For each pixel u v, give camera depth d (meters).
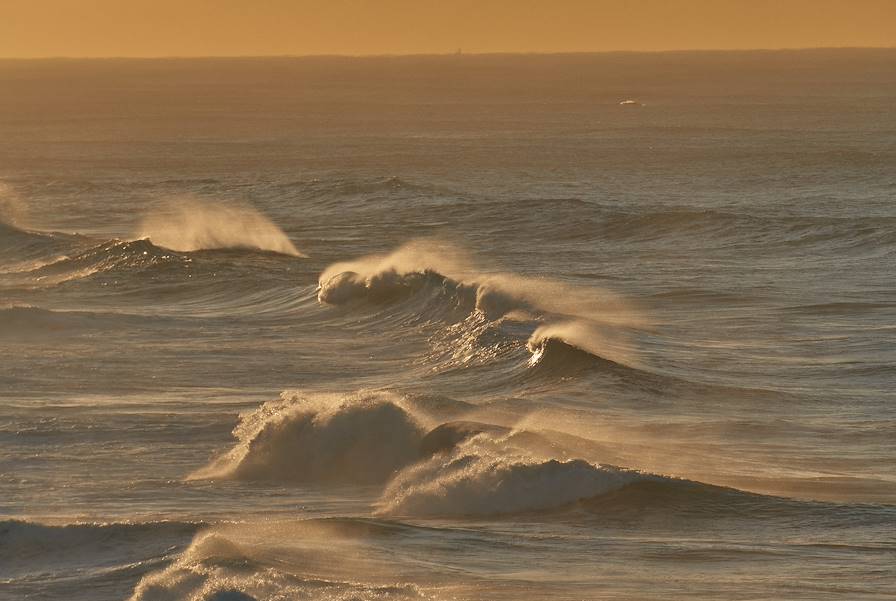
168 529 39.88
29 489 49.66
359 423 53.75
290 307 100.31
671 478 46.28
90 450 56.00
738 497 44.91
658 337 85.94
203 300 106.31
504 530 41.75
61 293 110.06
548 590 35.22
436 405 58.12
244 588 34.03
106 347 83.19
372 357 81.00
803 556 38.72
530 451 50.03
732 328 90.69
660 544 40.19
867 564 37.72
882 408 64.69
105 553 38.31
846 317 94.75
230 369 76.94
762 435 58.56
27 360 78.56
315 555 37.72
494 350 78.38
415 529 41.06
